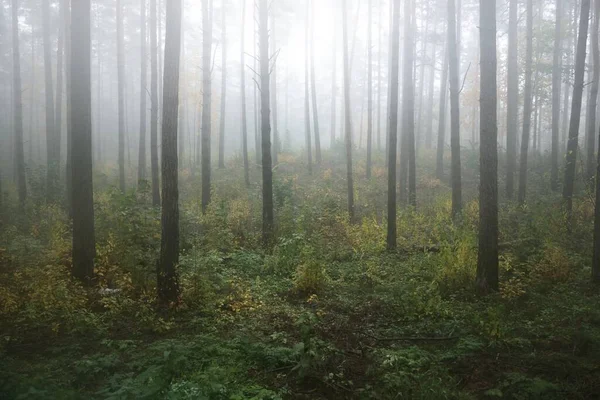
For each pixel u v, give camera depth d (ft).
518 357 21.44
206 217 50.98
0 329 25.45
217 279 33.24
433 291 31.17
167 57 29.35
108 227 40.11
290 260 38.78
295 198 64.18
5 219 53.01
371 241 44.83
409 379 18.80
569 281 33.81
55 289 28.86
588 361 20.18
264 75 48.39
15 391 16.85
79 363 20.16
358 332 25.71
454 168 53.93
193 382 17.79
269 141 47.93
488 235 32.17
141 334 25.53
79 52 33.09
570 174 53.42
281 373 20.63
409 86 61.46
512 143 68.54
